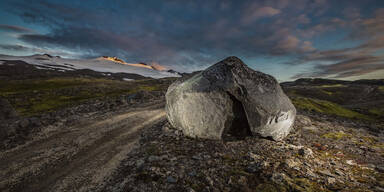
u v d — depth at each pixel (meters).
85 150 13.58
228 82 12.78
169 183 7.64
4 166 11.17
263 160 9.64
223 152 11.12
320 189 6.63
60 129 18.34
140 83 164.25
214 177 7.98
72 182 9.45
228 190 6.99
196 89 13.49
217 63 14.29
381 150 12.06
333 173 8.23
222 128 13.01
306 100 87.38
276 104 12.73
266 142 12.84
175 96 15.16
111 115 24.80
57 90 75.12
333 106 84.44
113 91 81.56
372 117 74.19
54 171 10.66
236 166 9.06
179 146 12.29
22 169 10.86
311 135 16.30
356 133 19.56
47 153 13.05
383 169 8.64
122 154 12.54
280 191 6.55
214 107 13.07
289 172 8.12
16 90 82.38
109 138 16.08
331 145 13.34
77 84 111.69
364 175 8.02
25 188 9.10
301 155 10.57
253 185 7.12
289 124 14.32
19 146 14.10
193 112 13.66
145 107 31.31
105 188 8.45
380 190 6.43
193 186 7.36
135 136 16.52
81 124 20.25
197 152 11.15
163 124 19.44
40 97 57.91
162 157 10.40
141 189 7.36
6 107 22.55
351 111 84.06
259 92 12.75
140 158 11.02
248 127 13.38
